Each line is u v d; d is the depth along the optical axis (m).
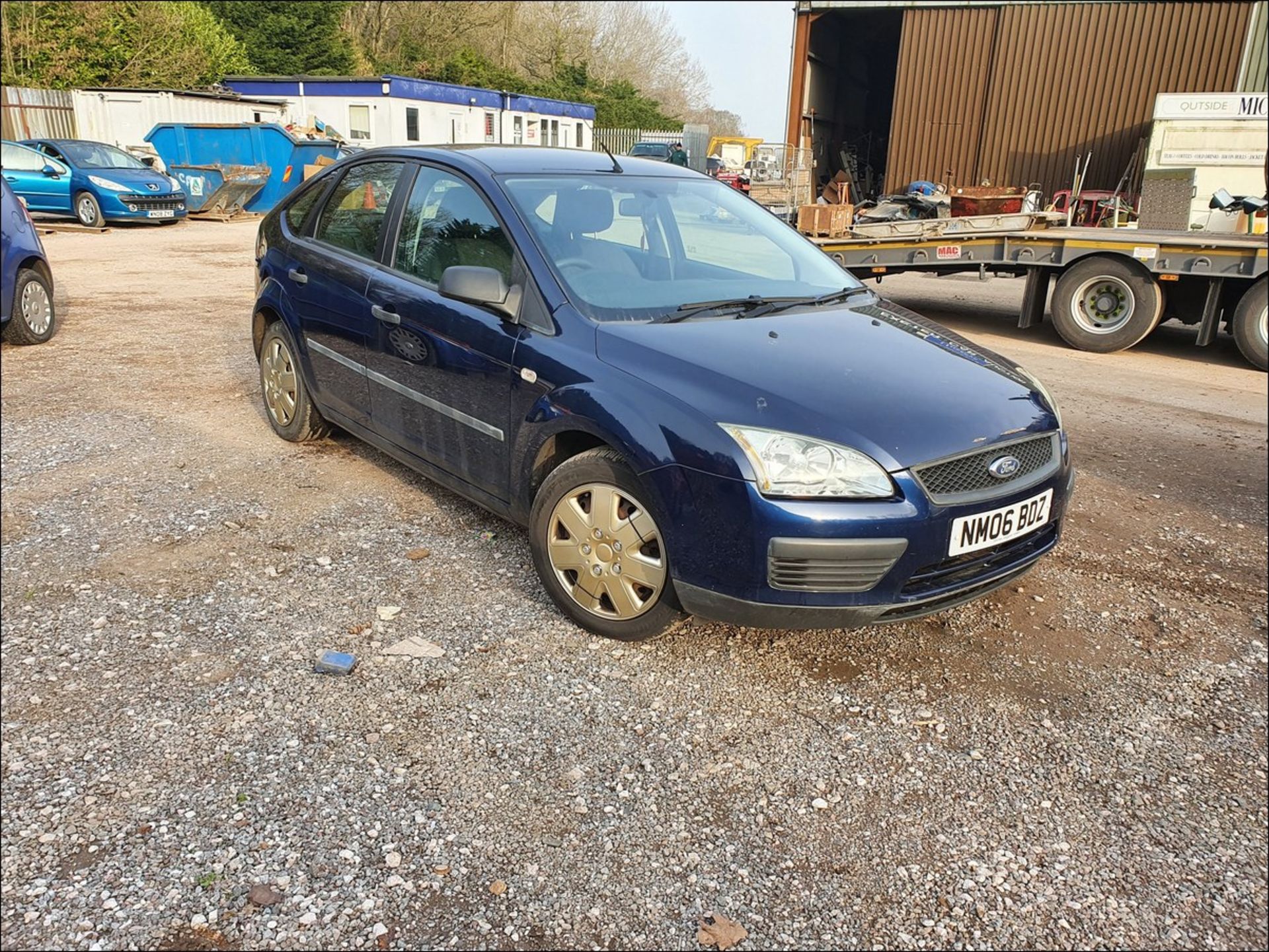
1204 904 2.23
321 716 2.79
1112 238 8.73
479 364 3.52
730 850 2.34
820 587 2.77
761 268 4.04
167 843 2.29
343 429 4.89
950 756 2.72
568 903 2.16
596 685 2.99
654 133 42.22
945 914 2.18
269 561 3.77
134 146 22.92
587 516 3.19
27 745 2.63
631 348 3.11
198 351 7.31
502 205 3.63
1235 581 3.92
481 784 2.53
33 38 25.53
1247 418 6.66
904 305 12.02
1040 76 18.84
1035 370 8.15
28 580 3.56
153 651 3.11
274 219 5.16
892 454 2.76
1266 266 7.92
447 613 3.40
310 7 38.06
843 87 23.91
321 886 2.18
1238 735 2.87
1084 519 4.57
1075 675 3.17
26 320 7.22
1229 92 17.52
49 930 2.04
